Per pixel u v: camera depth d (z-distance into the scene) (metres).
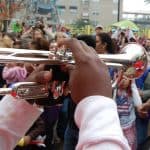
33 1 14.52
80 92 0.67
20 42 5.27
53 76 0.87
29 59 0.93
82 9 28.33
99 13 29.11
